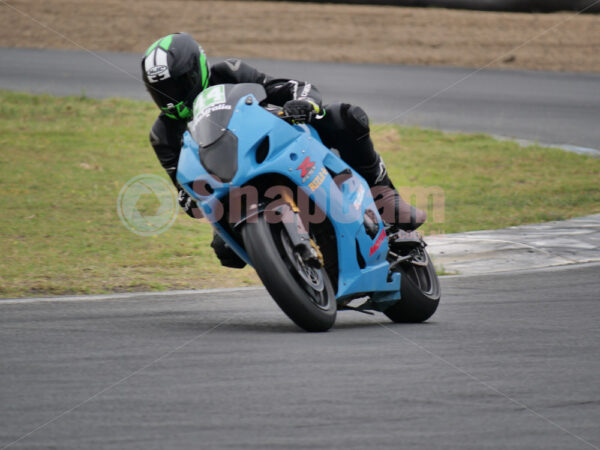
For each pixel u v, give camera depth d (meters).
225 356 16.39
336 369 15.47
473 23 98.62
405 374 15.23
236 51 88.44
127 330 18.89
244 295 23.66
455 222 34.88
